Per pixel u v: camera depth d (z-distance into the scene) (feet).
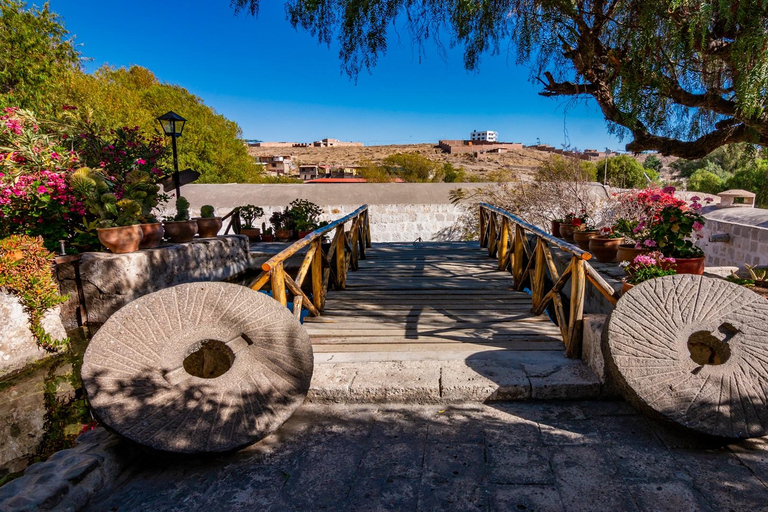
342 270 17.51
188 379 7.01
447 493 5.70
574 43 11.81
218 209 40.29
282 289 9.95
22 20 34.01
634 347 7.18
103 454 6.25
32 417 10.50
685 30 9.95
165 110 72.38
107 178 21.38
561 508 5.36
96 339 6.89
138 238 17.72
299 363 7.70
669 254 13.02
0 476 8.11
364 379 8.41
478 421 7.47
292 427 7.47
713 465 6.13
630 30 10.61
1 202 17.62
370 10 12.05
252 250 26.66
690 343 8.07
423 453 6.61
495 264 22.72
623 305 7.64
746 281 12.14
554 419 7.47
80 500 5.62
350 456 6.60
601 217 32.48
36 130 20.65
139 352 7.01
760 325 7.30
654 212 13.89
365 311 14.33
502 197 38.78
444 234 40.93
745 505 5.32
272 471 6.29
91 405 6.26
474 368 8.81
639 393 6.70
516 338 11.25
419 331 12.09
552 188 35.19
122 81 76.59
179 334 7.38
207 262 21.48
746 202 28.71
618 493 5.59
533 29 11.34
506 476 6.00
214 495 5.82
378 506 5.50
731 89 11.48
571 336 9.35
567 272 10.33
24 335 13.71
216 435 6.46
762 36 8.93
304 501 5.64
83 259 16.76
